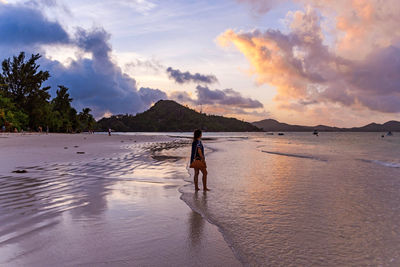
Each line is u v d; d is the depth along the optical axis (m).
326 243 4.10
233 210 5.80
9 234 4.09
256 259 3.51
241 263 3.36
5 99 68.62
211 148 29.42
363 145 42.09
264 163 15.12
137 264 3.22
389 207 6.16
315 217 5.39
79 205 5.81
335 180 9.77
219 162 15.59
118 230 4.37
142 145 30.11
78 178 9.07
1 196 6.48
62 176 9.35
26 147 22.25
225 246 3.86
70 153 17.66
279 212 5.71
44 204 5.81
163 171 11.23
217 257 3.50
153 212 5.46
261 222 5.04
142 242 3.91
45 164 12.27
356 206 6.24
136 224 4.70
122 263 3.23
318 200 6.78
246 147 32.25
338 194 7.49
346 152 25.44
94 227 4.47
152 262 3.29
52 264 3.15
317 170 12.40
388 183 9.22
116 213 5.32
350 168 13.20
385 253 3.78
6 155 15.84
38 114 81.69
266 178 10.10
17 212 5.21
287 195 7.31
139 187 7.92
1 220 4.75
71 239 3.93
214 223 4.92
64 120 99.81
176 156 17.75
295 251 3.79
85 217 5.00
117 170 11.08
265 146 36.00
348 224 4.99
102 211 5.42
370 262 3.50
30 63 80.94
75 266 3.12
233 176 10.53
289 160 16.86
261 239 4.20
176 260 3.37
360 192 7.75
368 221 5.18
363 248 3.94
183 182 9.01
